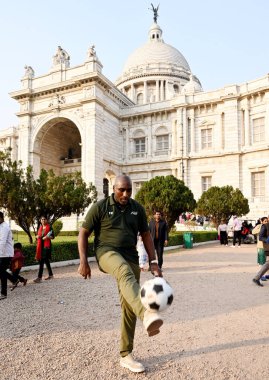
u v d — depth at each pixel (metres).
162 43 73.25
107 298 8.43
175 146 46.47
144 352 4.72
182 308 7.26
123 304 4.06
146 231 4.47
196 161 44.84
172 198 22.73
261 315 6.63
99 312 7.06
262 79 40.59
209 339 5.25
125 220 4.19
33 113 47.56
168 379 3.89
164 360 4.43
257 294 8.66
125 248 4.17
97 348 4.93
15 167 17.27
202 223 38.44
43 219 11.59
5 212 19.39
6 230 8.88
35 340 5.31
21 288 10.11
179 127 45.88
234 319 6.36
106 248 4.03
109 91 46.47
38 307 7.62
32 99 48.19
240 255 18.17
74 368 4.22
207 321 6.26
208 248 23.02
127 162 49.09
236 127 42.16
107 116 46.44
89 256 16.41
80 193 19.06
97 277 11.86
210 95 44.97
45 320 6.50
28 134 47.50
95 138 41.88
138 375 3.99
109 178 48.69
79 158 51.38
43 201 17.42
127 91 70.75
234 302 7.77
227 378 3.91
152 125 48.75
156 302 2.98
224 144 43.53
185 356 4.56
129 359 4.20
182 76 68.69
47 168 50.09
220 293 8.81
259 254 12.93
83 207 19.83
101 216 4.15
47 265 11.64
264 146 39.19
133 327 4.20
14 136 61.31
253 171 40.47
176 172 46.06
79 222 37.97
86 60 43.91
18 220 17.56
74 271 13.50
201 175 44.25
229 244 26.42
